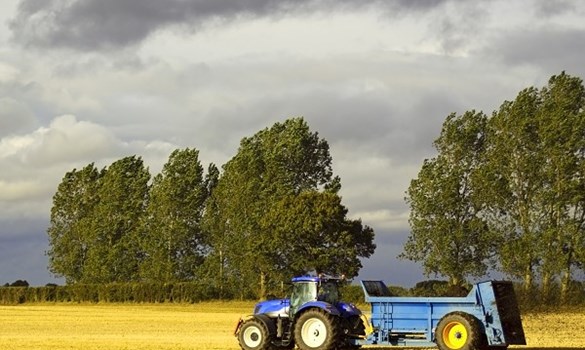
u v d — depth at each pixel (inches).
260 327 1124.5
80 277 4005.9
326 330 1078.4
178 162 3681.1
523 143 2659.9
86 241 3907.5
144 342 1344.7
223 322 2021.4
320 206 2974.9
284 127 3496.6
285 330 1128.8
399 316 1087.6
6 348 1234.6
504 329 1042.7
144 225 3698.3
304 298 1116.5
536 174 2593.5
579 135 2576.3
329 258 2933.1
